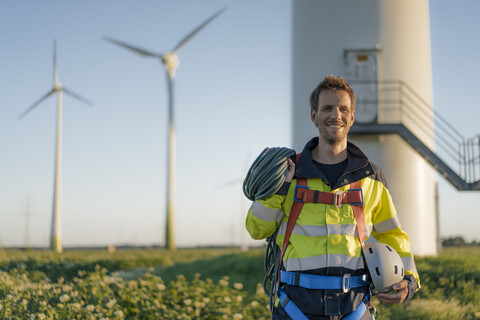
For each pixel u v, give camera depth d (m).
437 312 7.03
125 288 6.45
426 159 12.45
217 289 7.23
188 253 26.80
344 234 2.72
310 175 2.77
